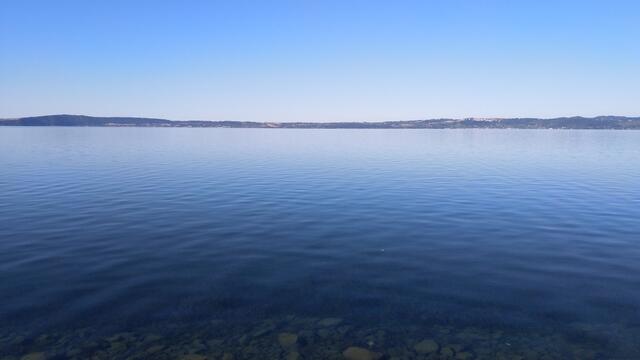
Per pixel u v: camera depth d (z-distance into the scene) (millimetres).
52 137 110500
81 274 13961
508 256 15961
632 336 10445
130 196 26969
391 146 84250
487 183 33156
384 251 16500
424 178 35938
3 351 9727
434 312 11711
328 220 21109
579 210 23625
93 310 11625
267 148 76000
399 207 24172
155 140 102812
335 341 10414
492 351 9945
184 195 27422
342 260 15523
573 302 12188
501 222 20891
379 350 10047
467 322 11188
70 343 10094
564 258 15742
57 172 38688
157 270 14414
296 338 10516
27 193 27734
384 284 13477
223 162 49500
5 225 19719
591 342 10219
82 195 27188
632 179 36062
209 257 15719
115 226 19703
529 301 12281
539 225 20359
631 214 22656
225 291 12922
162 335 10547
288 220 21078
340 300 12414
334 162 50094
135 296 12492
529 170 42688
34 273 13984
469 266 14945
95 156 56250
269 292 12898
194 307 11922
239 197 26891
